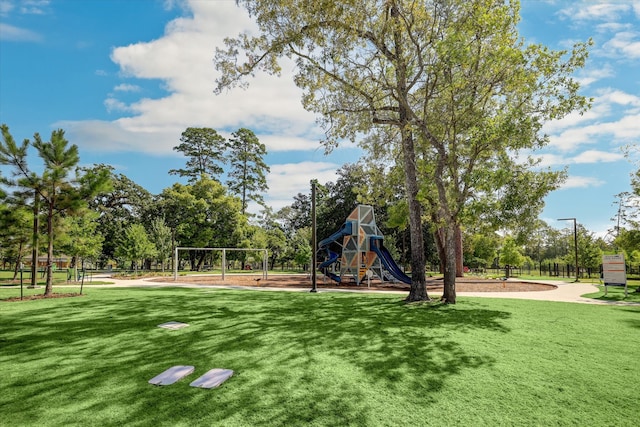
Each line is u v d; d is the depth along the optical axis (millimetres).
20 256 22953
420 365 5566
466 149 13359
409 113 12914
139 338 7152
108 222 44531
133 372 5156
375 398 4324
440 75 12352
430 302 12891
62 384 4699
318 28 12359
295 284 22328
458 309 11375
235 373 5137
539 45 11656
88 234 26500
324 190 45156
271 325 8508
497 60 11547
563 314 10453
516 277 33438
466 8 11922
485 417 3887
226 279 27031
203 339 7086
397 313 10484
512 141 11391
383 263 23156
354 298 14320
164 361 5668
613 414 4000
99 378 4914
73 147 15414
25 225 16734
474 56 11922
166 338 7156
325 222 41281
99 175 15727
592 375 5191
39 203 14859
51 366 5426
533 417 3906
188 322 8805
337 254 24062
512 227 12023
